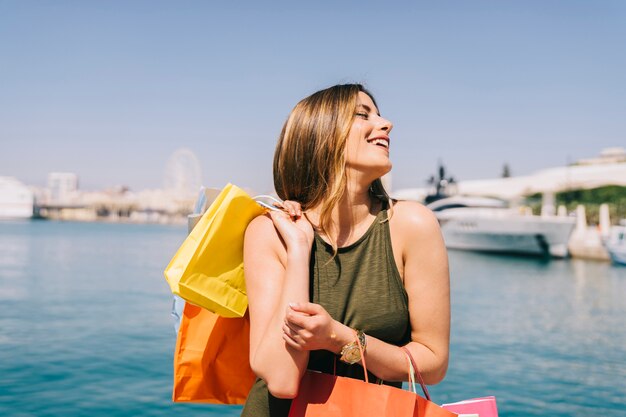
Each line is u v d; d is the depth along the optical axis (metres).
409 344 1.52
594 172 88.25
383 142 1.58
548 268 38.91
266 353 1.38
